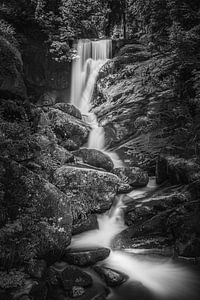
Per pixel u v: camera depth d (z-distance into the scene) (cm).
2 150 656
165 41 1154
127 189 846
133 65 1388
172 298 546
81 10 1647
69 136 1043
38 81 1503
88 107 1440
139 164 1009
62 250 607
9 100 826
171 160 869
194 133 949
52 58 1516
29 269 542
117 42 1608
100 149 1116
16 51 944
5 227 555
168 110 1113
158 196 798
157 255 651
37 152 768
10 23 1442
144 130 1127
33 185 621
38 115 934
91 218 744
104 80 1421
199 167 805
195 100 945
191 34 932
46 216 611
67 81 1550
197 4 1076
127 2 1652
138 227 715
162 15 1154
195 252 620
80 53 1564
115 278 567
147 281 588
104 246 682
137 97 1253
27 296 490
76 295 532
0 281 512
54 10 1622
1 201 567
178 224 673
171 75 1186
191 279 591
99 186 782
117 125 1170
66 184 756
